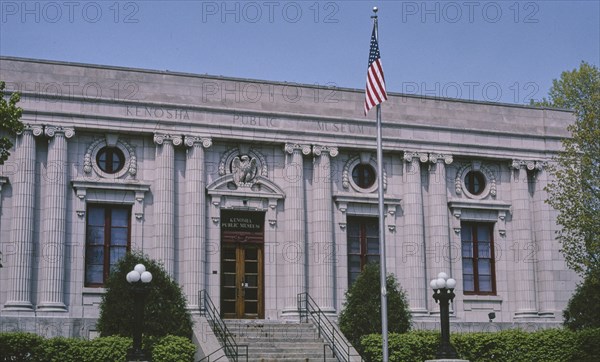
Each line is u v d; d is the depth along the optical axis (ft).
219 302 120.57
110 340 99.30
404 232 132.46
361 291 115.75
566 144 131.34
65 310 113.09
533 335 120.57
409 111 135.64
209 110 123.75
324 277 124.88
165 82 123.24
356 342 114.42
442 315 99.71
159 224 119.44
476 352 117.08
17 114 98.12
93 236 118.42
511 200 139.85
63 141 116.67
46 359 97.19
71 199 117.19
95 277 117.60
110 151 120.98
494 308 135.54
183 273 119.85
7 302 111.04
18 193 113.50
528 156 140.36
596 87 155.22
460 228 135.85
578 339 120.47
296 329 116.88
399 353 109.50
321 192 127.34
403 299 118.32
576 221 127.34
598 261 127.85
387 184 132.98
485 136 138.31
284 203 126.93
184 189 122.11
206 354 100.01
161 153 120.98
